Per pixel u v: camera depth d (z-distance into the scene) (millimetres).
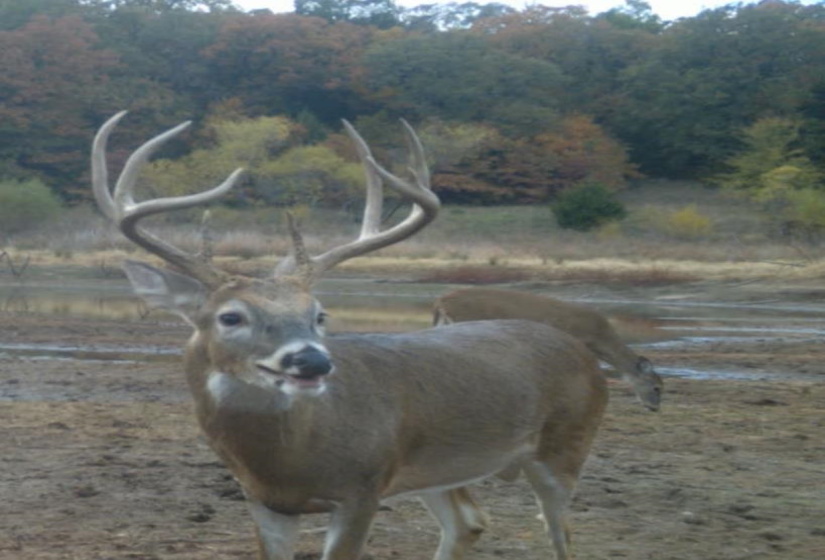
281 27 95688
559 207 73125
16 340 22578
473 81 91875
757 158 79375
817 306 37781
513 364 7719
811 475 11547
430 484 7410
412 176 7738
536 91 92625
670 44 99688
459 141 81938
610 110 96688
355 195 73312
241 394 6480
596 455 12250
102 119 84688
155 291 6676
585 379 8141
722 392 17109
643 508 10094
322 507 6836
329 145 82000
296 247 6977
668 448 12766
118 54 89688
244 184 73250
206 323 6562
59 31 83812
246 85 95438
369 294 41469
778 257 51125
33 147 80625
